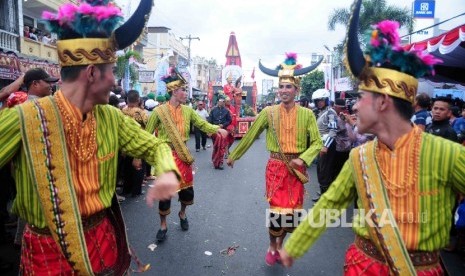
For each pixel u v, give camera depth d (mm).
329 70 19750
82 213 1915
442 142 1732
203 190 7582
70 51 1847
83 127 1922
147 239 4879
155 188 1836
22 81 3885
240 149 4309
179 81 4922
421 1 12477
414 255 1771
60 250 1859
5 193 4359
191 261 4242
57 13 1839
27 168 1842
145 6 1891
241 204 6586
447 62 6156
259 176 9078
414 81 1781
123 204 6473
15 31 12672
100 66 1885
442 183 1716
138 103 6848
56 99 1863
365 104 1833
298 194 4074
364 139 6363
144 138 2162
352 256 2006
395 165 1780
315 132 4043
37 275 1919
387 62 1797
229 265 4152
